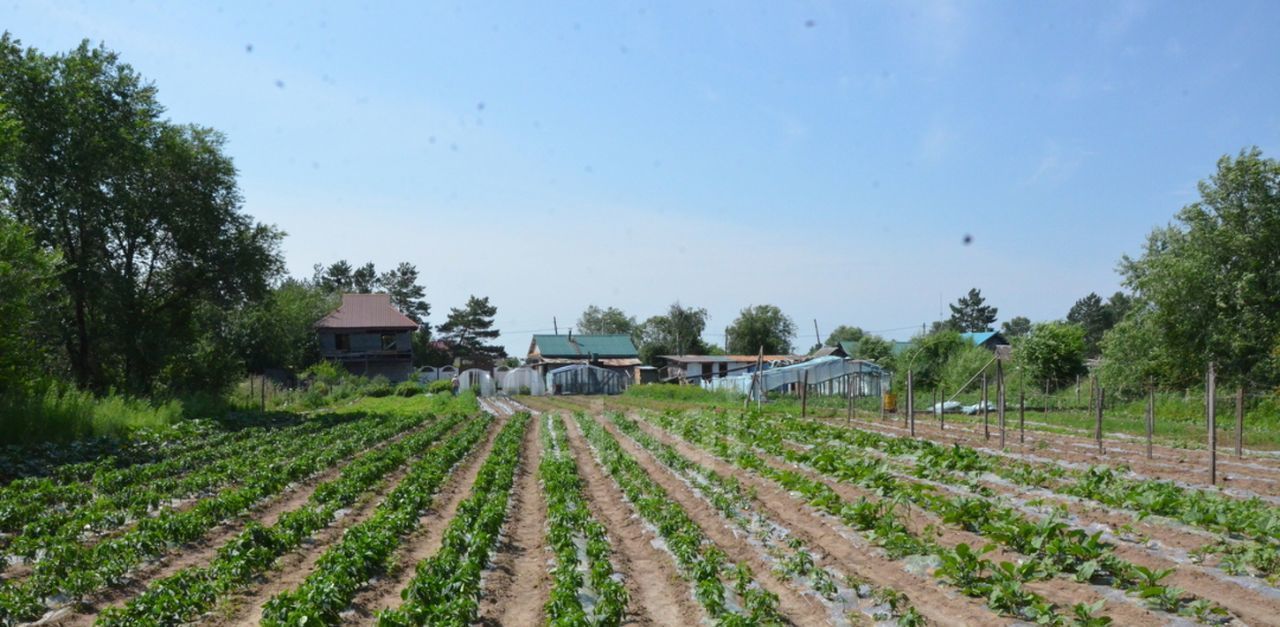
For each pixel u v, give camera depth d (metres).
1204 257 39.41
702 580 11.26
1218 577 10.68
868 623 9.94
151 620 9.55
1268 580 10.44
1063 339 52.84
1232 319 38.84
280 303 72.81
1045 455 23.30
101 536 14.93
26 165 37.22
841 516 15.38
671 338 110.50
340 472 23.88
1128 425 32.91
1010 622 9.48
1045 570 11.05
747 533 14.81
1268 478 18.70
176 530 14.14
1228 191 39.50
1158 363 41.53
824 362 55.97
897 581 11.49
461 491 20.78
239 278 46.91
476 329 117.31
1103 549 11.91
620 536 15.37
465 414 48.78
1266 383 37.78
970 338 61.28
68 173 38.56
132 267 43.59
